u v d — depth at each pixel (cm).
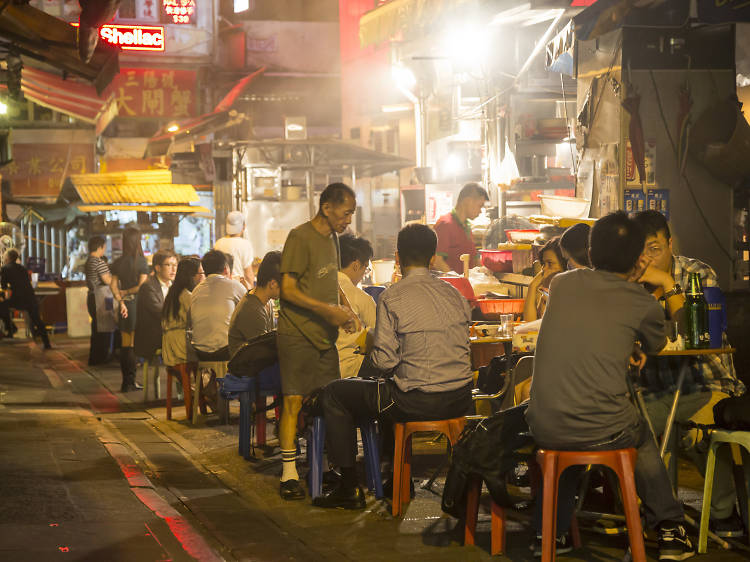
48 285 1923
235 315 719
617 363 384
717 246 751
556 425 387
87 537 427
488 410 602
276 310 914
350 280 647
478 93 1170
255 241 1780
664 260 477
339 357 624
